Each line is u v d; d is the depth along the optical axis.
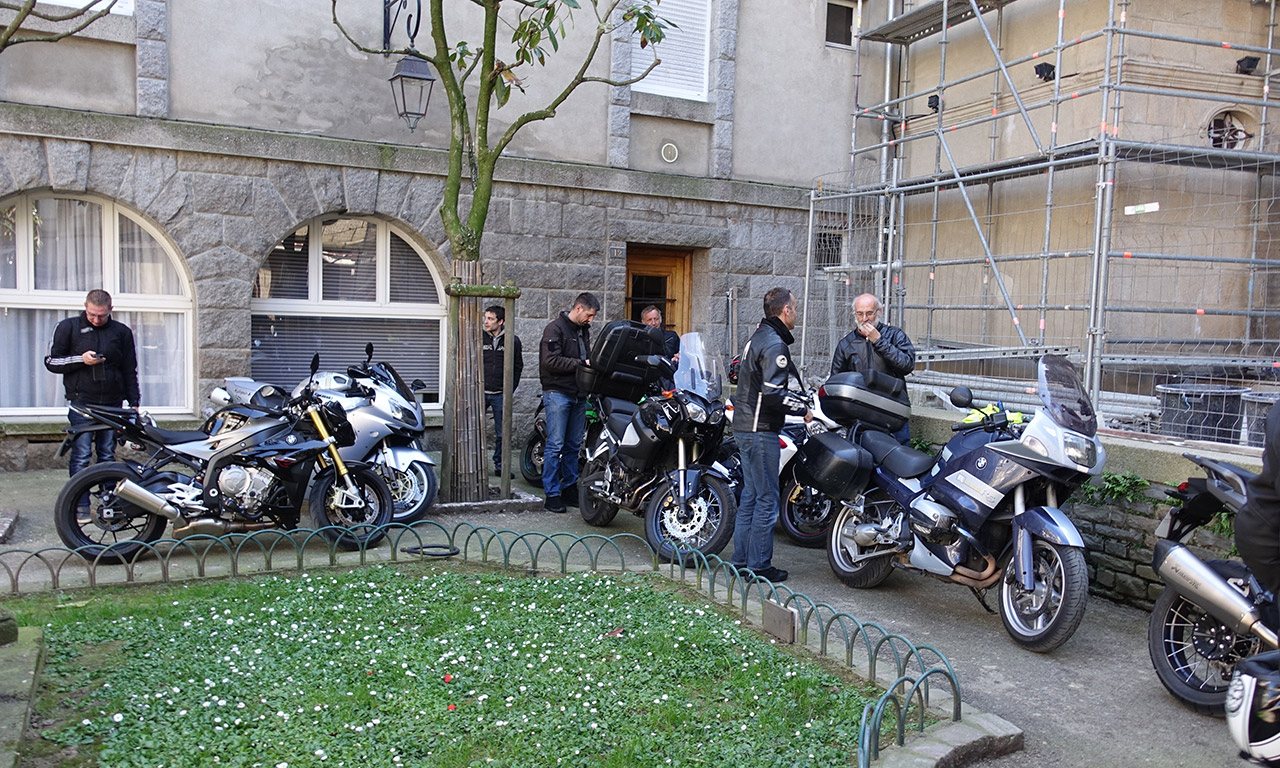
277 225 9.37
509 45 10.42
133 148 8.73
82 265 8.95
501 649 4.50
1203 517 4.59
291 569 5.92
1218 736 4.09
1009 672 4.77
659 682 4.20
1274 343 10.77
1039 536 4.94
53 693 3.82
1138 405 9.10
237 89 9.22
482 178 7.89
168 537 6.44
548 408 8.04
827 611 5.67
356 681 4.05
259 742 3.45
